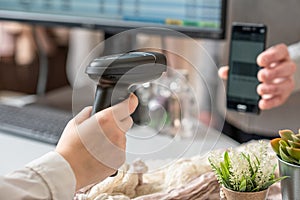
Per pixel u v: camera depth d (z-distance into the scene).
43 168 0.66
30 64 1.88
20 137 1.15
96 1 1.33
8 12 1.43
